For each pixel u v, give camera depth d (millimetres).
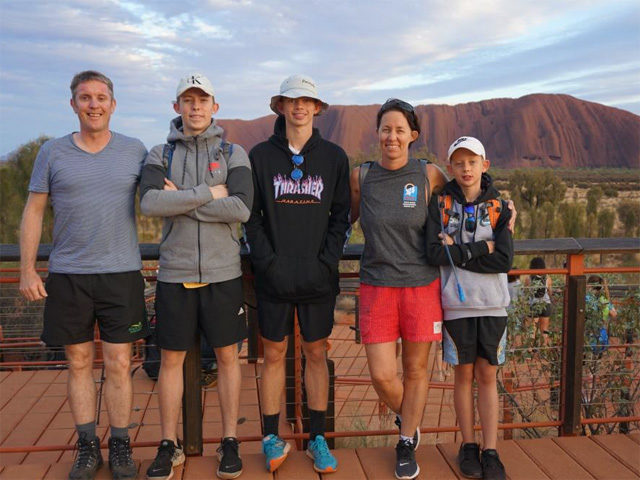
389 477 2723
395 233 2639
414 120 2602
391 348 2729
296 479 2705
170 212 2477
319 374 2818
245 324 2764
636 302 3797
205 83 2564
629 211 39344
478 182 2699
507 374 3939
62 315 2592
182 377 2809
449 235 2670
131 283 2646
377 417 5293
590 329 3807
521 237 33906
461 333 2689
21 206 14430
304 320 2732
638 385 4055
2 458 3676
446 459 2895
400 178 2646
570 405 3166
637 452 2969
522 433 4523
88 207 2541
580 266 3100
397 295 2684
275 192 2666
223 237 2621
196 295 2646
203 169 2611
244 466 2828
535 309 3832
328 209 2695
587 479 2713
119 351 2658
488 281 2652
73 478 2641
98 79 2516
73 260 2559
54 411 4387
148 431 3982
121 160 2615
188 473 2754
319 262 2650
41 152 2592
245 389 4578
